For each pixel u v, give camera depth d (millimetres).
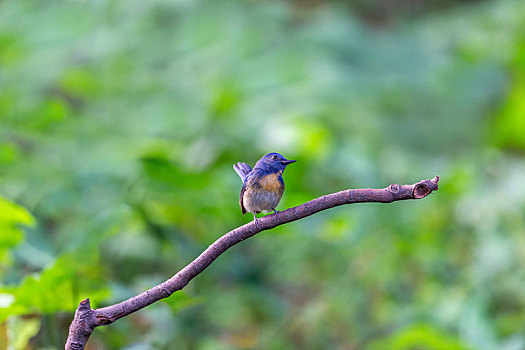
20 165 9570
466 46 18047
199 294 9328
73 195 9070
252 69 14523
